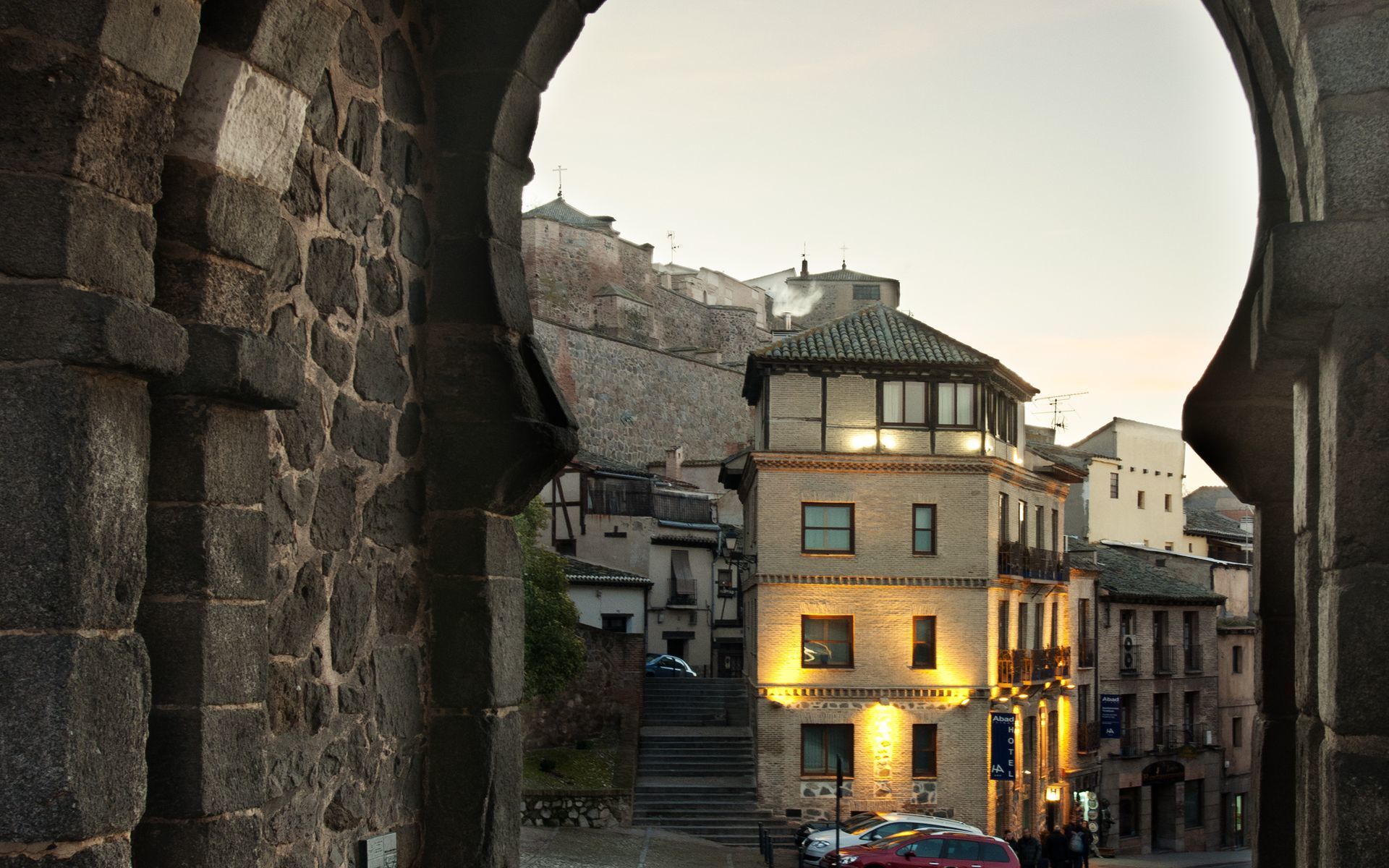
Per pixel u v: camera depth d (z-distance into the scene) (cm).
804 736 3381
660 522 5222
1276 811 659
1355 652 460
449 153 665
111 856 397
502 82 662
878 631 3400
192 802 457
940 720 3381
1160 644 4822
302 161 555
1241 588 5603
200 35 456
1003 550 3494
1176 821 4816
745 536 4078
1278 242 476
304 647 552
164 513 464
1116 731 4384
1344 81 479
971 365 3403
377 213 616
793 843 3272
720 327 8281
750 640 3875
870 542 3409
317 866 556
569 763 3553
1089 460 5666
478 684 645
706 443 7325
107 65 393
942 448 3438
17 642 382
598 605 4900
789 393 3447
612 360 6762
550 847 2892
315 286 565
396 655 623
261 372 477
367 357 607
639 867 2784
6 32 386
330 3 484
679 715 4169
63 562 384
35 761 379
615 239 7550
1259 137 645
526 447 650
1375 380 466
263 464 495
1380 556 461
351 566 591
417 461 650
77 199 392
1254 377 667
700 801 3409
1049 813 3953
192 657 461
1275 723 661
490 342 658
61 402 387
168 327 420
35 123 389
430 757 644
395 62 636
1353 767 458
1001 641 3512
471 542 651
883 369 3428
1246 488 677
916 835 2580
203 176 460
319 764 558
